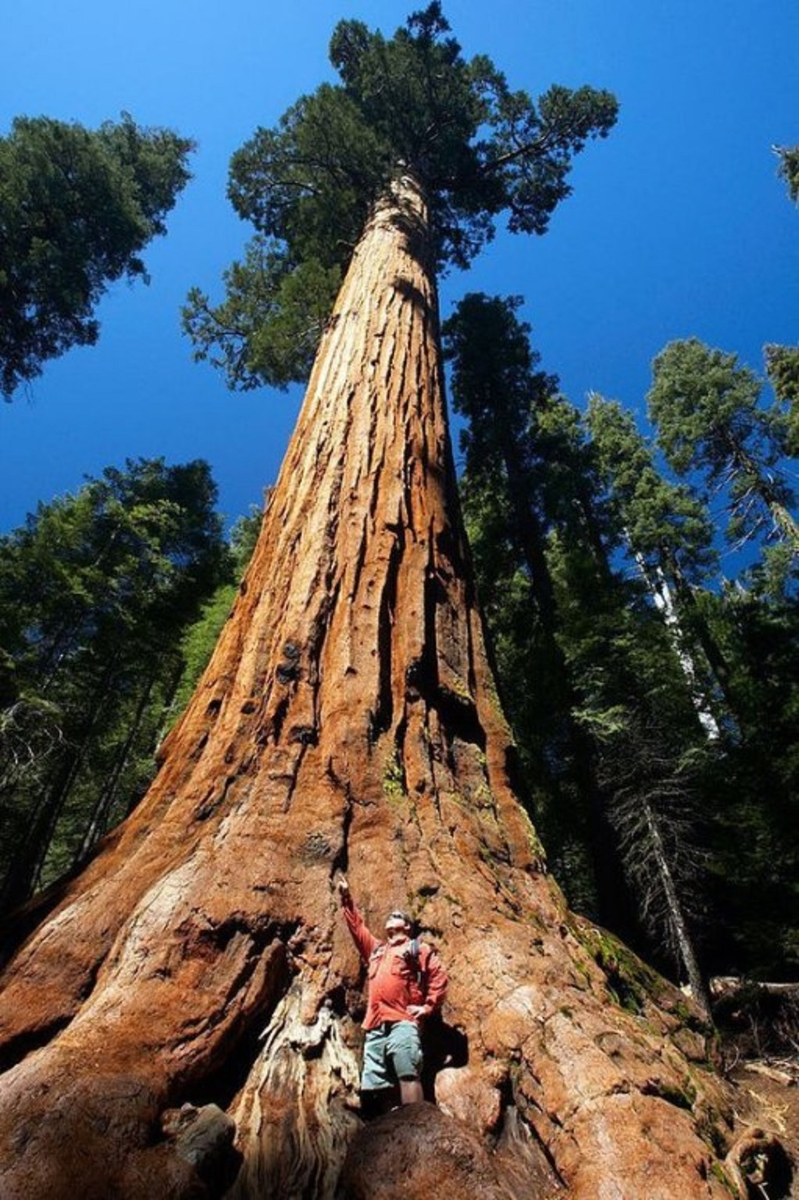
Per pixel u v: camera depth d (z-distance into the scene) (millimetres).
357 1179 2244
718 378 22703
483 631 5918
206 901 3346
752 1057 5988
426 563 5719
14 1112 2303
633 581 15539
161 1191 2160
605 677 11867
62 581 15758
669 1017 3820
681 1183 2160
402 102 18266
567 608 13930
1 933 3930
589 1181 2193
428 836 3934
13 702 13508
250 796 4016
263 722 4453
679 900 9617
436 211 20719
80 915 3480
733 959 11492
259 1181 2383
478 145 20281
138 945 3162
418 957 3100
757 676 15133
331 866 3697
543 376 19859
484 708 5215
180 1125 2494
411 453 6707
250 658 4906
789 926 10203
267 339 14703
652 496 22281
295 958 3324
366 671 4719
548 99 19547
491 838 4203
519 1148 2498
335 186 17203
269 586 5484
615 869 11094
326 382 7738
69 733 16328
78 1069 2514
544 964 3191
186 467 23359
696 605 18234
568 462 18844
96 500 20375
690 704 13398
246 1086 2812
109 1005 2881
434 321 9742
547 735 13133
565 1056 2635
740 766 12492
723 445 22672
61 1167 2119
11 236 17359
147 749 20641
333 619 5078
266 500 7051
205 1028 2891
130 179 20547
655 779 10594
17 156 17531
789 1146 3029
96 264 19609
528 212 21391
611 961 3885
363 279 10078
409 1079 2686
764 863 11211
